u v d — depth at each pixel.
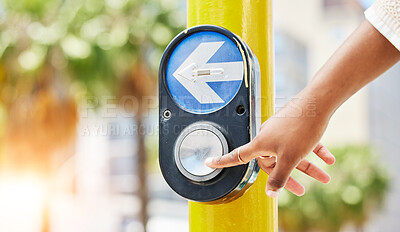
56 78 8.98
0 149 9.66
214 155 0.89
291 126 0.85
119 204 19.06
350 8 26.91
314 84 0.88
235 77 0.91
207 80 0.92
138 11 9.25
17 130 9.49
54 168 9.78
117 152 19.33
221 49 0.92
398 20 0.87
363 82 0.89
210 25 0.93
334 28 27.12
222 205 1.00
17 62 8.98
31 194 9.73
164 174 0.92
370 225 16.22
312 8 26.95
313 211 14.62
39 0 8.80
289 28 25.62
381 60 0.89
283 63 24.77
